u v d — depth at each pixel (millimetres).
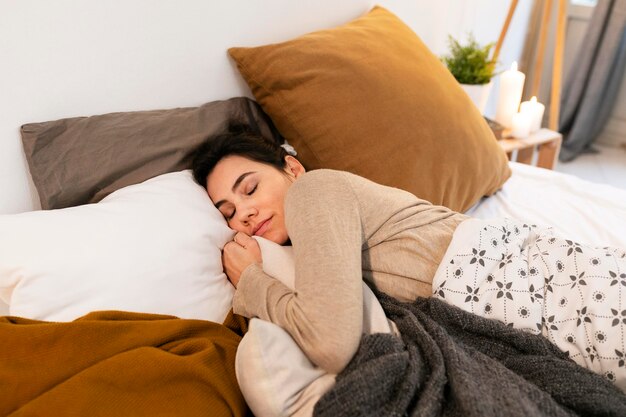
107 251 832
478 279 862
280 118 1221
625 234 1281
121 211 900
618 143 2934
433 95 1273
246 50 1227
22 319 768
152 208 926
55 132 988
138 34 1078
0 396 700
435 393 676
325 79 1187
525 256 917
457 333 832
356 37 1292
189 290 877
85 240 832
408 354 731
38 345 722
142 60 1107
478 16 2162
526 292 842
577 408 699
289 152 1219
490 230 911
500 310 838
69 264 801
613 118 2910
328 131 1178
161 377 718
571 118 2824
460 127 1295
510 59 2701
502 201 1449
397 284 915
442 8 1900
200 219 951
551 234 979
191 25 1159
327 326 729
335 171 924
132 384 708
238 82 1319
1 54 906
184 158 1102
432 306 848
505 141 1876
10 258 789
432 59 1393
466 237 896
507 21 2102
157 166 1064
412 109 1221
